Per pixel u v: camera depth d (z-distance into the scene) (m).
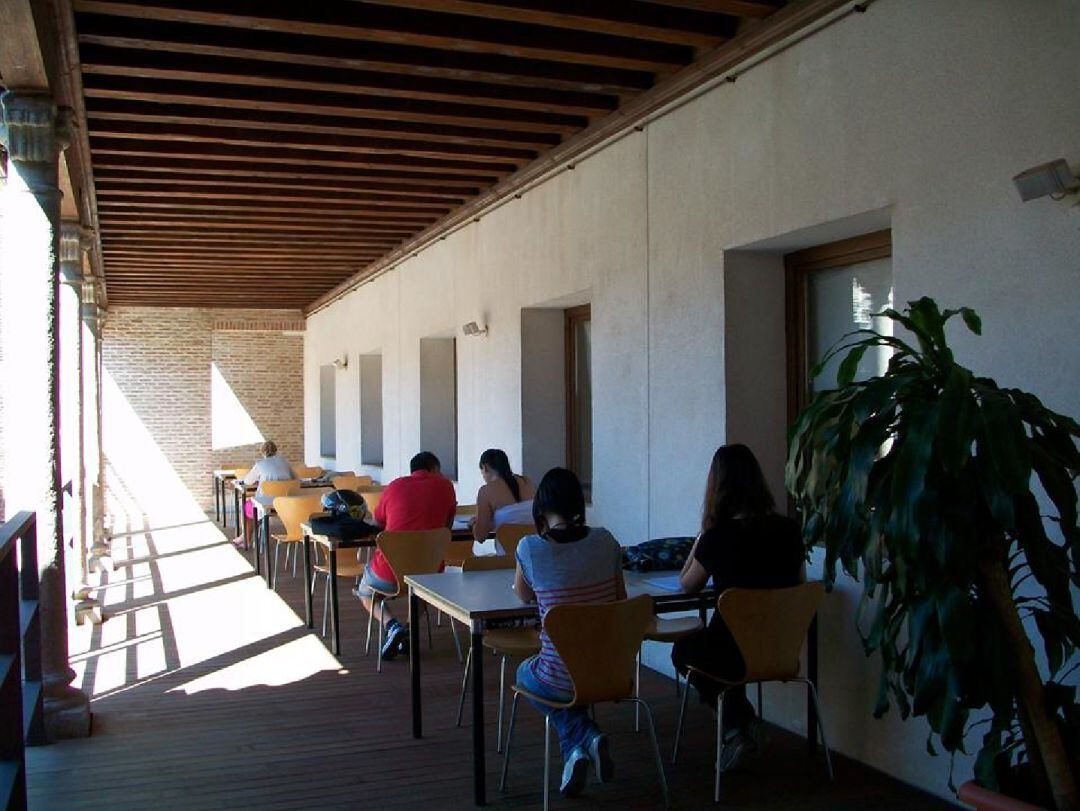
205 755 4.47
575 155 6.68
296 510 8.65
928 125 3.89
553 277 7.12
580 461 7.68
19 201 4.75
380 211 9.17
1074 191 3.28
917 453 2.51
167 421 17.34
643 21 4.77
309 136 6.92
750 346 5.18
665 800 3.84
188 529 13.95
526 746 4.59
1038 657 3.48
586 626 3.58
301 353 18.20
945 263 3.82
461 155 7.15
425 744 4.62
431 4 4.48
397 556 5.93
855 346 3.01
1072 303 3.34
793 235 4.73
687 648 4.07
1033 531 2.66
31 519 4.09
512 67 5.45
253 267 12.71
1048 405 3.42
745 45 4.81
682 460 5.52
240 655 6.37
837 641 4.45
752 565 3.96
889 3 4.07
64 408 6.67
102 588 8.92
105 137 6.75
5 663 3.33
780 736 4.73
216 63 5.39
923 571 2.58
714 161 5.21
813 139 4.49
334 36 4.89
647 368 5.88
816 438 2.93
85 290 10.71
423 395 10.52
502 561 4.98
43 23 4.16
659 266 5.74
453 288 9.32
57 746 4.60
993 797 2.37
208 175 7.95
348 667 6.06
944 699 2.63
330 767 4.31
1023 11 3.50
